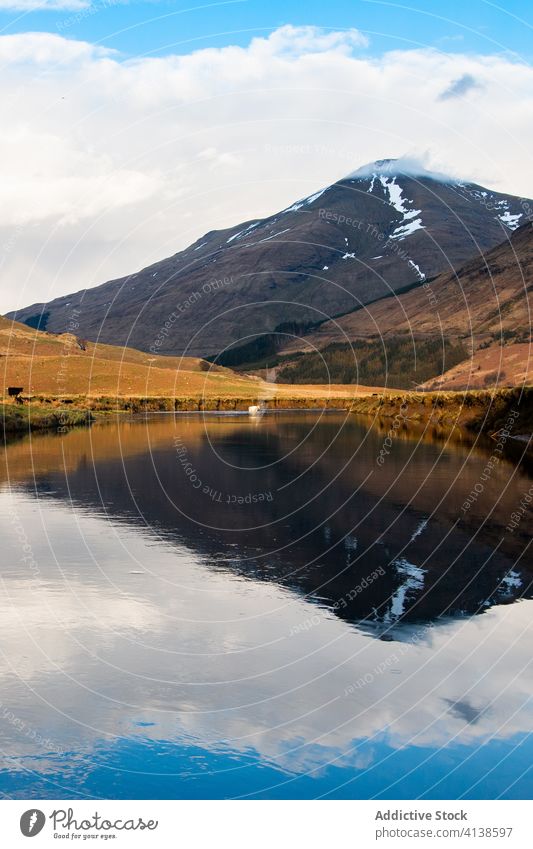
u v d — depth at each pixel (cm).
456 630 1582
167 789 1058
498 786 1077
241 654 1455
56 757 1112
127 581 1880
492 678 1364
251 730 1191
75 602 1723
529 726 1209
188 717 1223
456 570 1984
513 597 1777
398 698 1291
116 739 1159
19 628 1562
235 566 2019
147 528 2458
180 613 1661
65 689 1304
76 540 2281
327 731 1193
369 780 1084
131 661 1416
